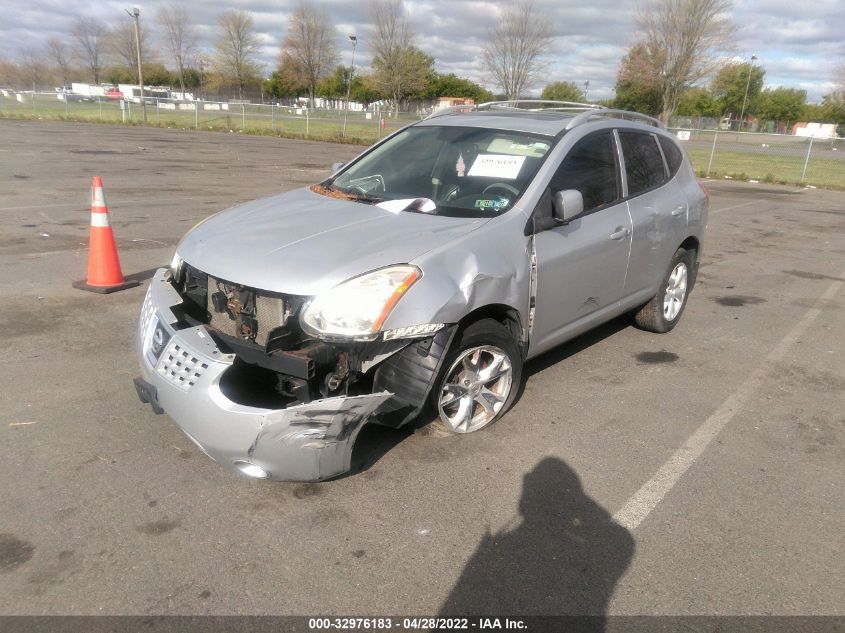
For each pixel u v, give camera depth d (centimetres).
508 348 375
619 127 493
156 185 1302
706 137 4725
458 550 288
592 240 430
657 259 520
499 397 388
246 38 5856
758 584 277
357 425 300
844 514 329
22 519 294
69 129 2833
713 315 659
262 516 304
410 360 327
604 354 532
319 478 302
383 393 301
